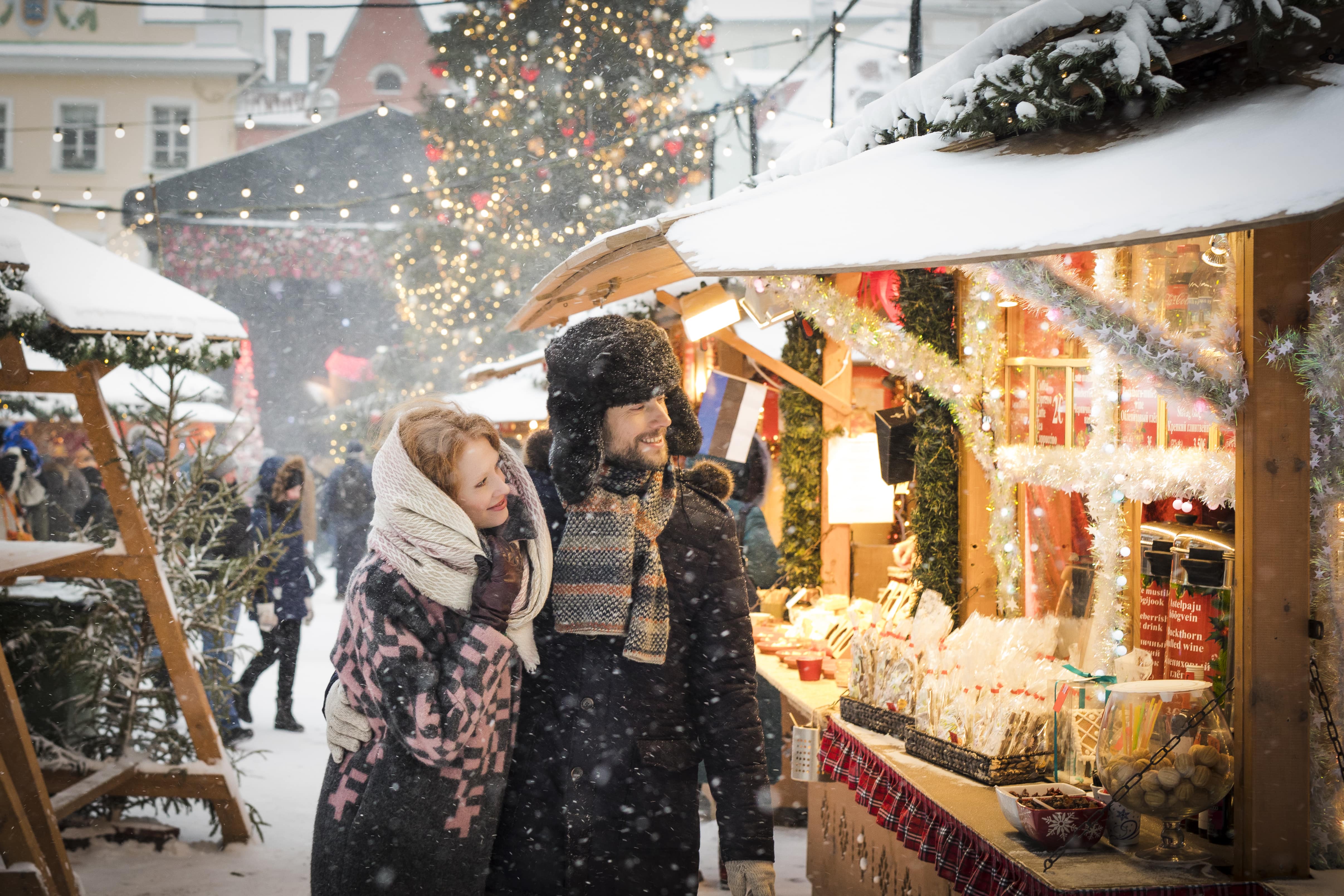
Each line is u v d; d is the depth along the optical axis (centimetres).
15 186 3522
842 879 352
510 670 210
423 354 2186
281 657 689
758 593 558
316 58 4744
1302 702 219
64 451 1041
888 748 317
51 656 493
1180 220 164
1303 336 217
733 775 217
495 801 208
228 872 451
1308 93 191
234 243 2430
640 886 213
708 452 545
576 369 210
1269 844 217
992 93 222
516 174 1634
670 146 1730
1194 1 205
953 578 374
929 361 364
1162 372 229
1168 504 300
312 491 735
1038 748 277
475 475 202
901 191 225
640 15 1798
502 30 1778
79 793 443
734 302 485
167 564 518
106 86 3575
